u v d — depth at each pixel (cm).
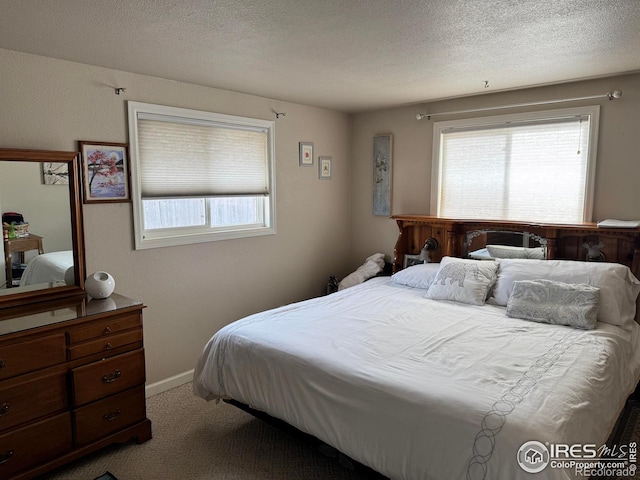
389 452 178
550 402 168
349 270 487
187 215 344
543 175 354
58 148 260
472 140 387
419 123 415
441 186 410
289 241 413
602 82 316
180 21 199
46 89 254
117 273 294
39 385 210
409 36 222
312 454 243
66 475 224
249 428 271
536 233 340
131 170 294
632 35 222
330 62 268
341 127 457
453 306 306
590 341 234
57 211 252
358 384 192
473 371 196
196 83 323
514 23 205
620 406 219
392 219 430
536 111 347
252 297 384
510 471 147
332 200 455
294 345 228
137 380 248
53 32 212
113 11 187
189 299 336
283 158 400
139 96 296
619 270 282
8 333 198
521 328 257
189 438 259
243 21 200
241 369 241
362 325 263
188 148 329
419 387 180
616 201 319
